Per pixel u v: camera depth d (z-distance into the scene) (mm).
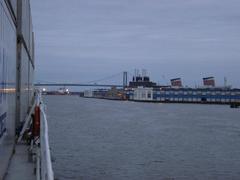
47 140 4859
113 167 36719
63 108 166500
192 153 48156
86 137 62250
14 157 9711
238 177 34188
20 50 11977
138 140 60344
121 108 171250
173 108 178750
